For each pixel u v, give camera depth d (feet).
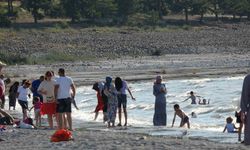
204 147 93.40
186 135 130.82
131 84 329.11
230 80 346.74
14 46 599.16
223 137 126.82
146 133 134.21
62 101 127.95
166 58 542.16
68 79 128.57
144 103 242.58
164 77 364.38
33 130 129.70
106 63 487.20
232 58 527.40
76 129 138.82
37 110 151.53
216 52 617.62
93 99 259.80
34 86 153.17
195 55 582.76
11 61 489.26
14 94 207.31
